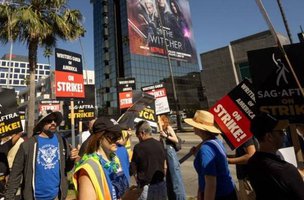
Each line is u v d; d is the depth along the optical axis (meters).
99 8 77.94
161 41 73.19
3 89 5.45
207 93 35.25
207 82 35.28
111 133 2.06
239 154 3.89
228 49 33.03
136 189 2.14
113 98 69.62
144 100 5.54
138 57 67.06
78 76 8.26
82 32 14.11
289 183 2.06
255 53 3.24
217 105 3.94
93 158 1.91
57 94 7.61
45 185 3.59
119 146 4.08
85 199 1.73
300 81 2.95
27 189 3.50
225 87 33.34
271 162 2.17
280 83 3.07
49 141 3.83
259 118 2.37
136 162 4.13
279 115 3.06
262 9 2.02
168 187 4.72
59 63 7.78
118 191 1.97
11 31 12.21
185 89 75.12
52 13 13.04
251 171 2.29
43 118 3.79
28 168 3.55
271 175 2.12
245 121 3.70
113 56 70.88
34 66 13.13
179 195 4.64
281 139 2.30
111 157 2.10
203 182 2.96
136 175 4.15
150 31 71.06
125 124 5.32
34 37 12.52
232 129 3.79
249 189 3.69
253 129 2.37
